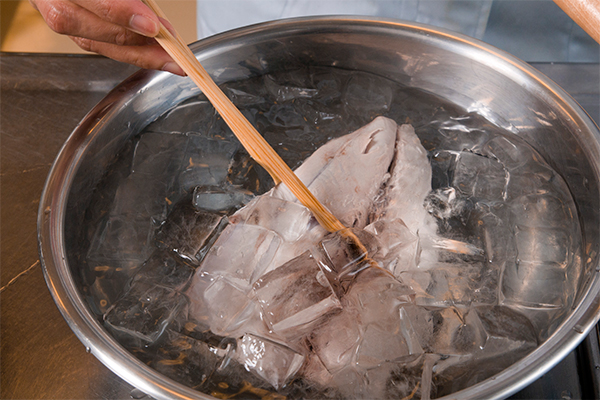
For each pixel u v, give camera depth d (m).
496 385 0.38
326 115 0.55
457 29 0.61
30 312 0.47
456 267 0.46
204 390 0.42
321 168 0.49
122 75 0.56
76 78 0.56
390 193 0.49
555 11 0.62
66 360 0.45
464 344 0.43
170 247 0.48
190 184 0.51
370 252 0.44
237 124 0.45
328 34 0.51
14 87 0.56
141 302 0.45
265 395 0.42
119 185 0.49
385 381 0.42
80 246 0.46
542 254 0.47
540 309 0.45
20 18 1.12
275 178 0.47
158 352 0.44
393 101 0.55
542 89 0.48
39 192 0.52
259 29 0.50
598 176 0.45
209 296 0.44
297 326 0.41
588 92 0.54
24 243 0.50
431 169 0.50
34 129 0.54
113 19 0.43
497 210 0.50
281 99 0.55
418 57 0.52
